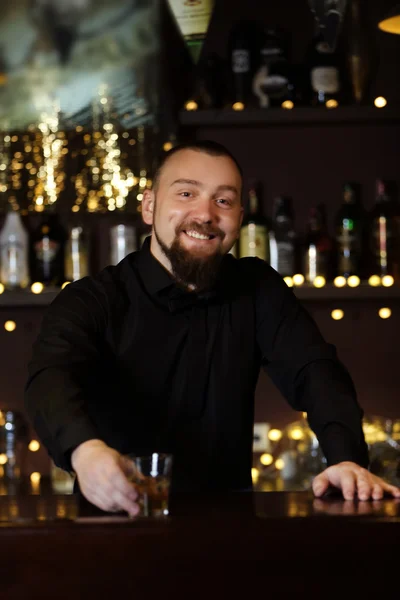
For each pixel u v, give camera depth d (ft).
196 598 4.37
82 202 10.67
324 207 10.82
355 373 10.83
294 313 6.71
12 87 10.67
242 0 10.75
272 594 4.41
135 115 10.58
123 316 6.42
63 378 5.38
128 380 6.40
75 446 4.89
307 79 10.29
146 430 6.45
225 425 6.52
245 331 6.62
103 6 10.59
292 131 10.84
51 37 10.62
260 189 10.80
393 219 10.23
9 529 4.32
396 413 10.78
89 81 10.61
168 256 6.20
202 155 6.16
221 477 6.52
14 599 4.30
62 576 4.31
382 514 4.58
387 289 9.98
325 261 10.24
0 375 10.91
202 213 6.07
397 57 10.65
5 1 10.61
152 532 4.36
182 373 6.45
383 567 4.44
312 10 9.92
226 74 10.45
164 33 10.47
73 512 4.84
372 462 9.84
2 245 10.37
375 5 10.55
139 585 4.35
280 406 10.78
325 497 5.35
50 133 10.67
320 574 4.42
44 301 10.15
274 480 10.36
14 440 10.34
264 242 10.23
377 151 10.82
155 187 6.36
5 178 10.68
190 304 6.45
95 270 10.82
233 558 4.39
